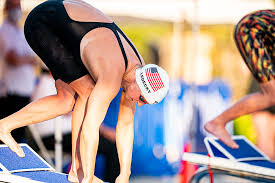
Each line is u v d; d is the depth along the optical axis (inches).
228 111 543.5
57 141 568.4
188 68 965.2
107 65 346.9
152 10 775.1
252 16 493.7
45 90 567.8
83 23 369.7
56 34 378.3
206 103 887.7
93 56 354.6
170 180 756.0
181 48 972.6
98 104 336.5
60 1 394.0
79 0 403.5
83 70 383.6
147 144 803.4
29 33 395.5
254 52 482.6
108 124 634.2
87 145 339.0
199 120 856.3
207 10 824.9
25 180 378.6
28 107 408.8
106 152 543.5
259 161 540.4
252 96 517.7
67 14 376.2
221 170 525.0
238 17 827.4
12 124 404.5
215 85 932.0
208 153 529.7
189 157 542.9
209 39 1152.8
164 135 808.3
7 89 527.5
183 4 787.4
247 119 892.0
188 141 766.5
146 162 801.6
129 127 398.3
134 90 366.0
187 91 869.8
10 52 518.9
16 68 528.7
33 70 554.3
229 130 873.5
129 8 755.4
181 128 815.1
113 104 636.7
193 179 534.9
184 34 967.0
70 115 588.1
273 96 494.0
